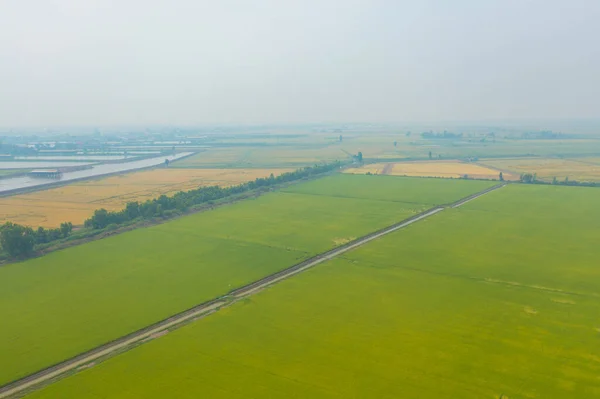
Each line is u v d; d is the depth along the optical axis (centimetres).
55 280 8325
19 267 9050
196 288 7906
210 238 10919
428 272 8544
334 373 5200
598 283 7894
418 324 6406
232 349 5788
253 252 9850
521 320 6500
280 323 6494
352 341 5934
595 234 10881
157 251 9962
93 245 10450
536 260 9119
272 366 5372
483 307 6962
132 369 5378
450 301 7212
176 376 5209
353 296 7450
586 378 5034
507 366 5297
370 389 4884
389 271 8631
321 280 8194
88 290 7850
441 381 5012
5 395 4969
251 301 7300
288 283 8069
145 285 8044
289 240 10719
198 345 5909
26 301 7419
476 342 5872
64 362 5625
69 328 6475
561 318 6556
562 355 5525
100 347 5969
